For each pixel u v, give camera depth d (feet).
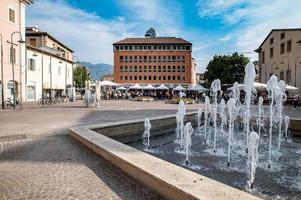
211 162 25.30
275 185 18.88
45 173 18.37
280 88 43.55
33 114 62.80
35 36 156.15
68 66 180.65
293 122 42.47
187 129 28.50
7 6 104.27
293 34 123.95
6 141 29.81
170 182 13.35
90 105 92.48
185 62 298.15
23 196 14.49
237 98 67.10
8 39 105.29
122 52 302.86
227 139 38.29
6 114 62.75
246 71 32.78
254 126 49.03
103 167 19.60
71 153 24.02
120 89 213.66
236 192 12.01
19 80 113.29
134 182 16.35
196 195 11.62
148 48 301.43
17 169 19.35
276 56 139.33
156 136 41.09
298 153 29.68
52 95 144.15
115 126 36.22
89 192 14.92
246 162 25.22
